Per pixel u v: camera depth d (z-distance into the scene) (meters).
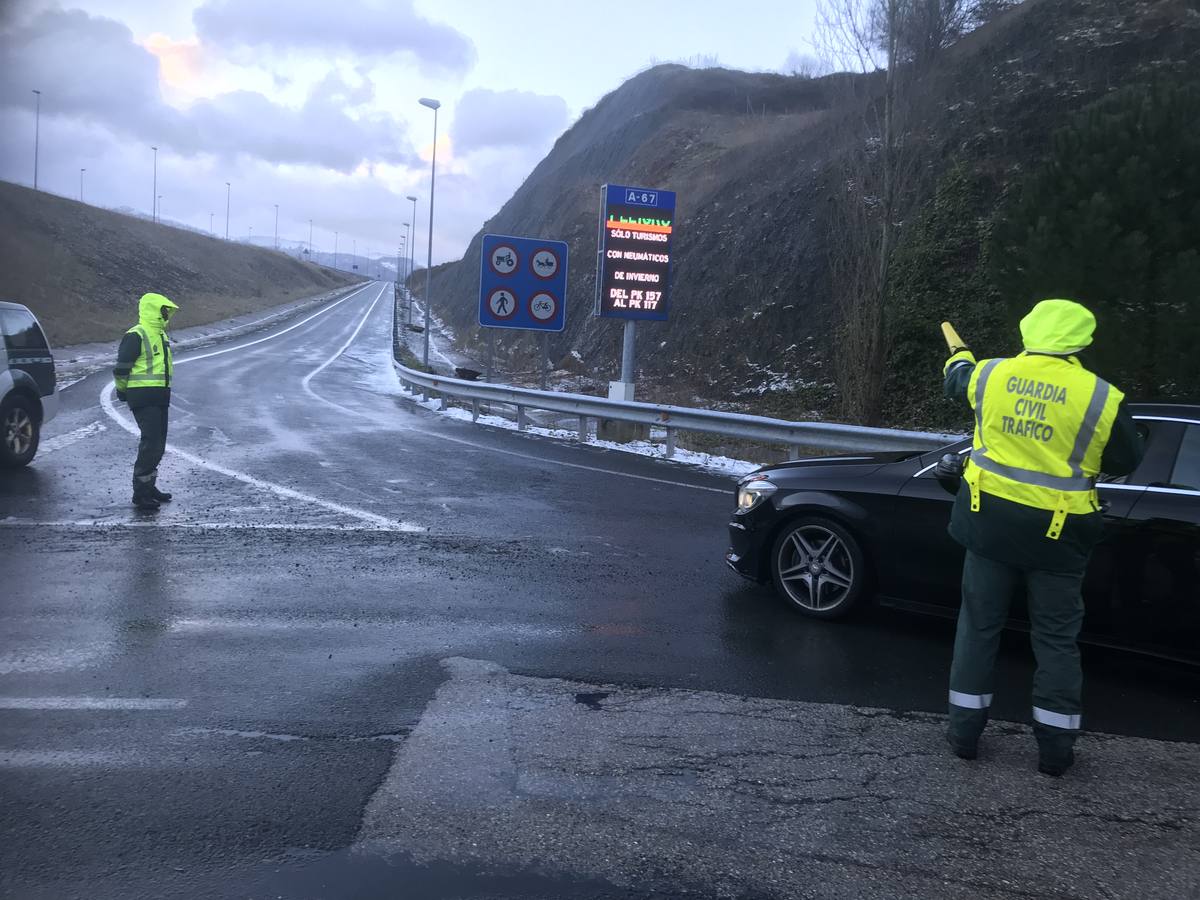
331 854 2.98
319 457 11.75
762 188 31.34
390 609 5.63
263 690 4.31
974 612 3.87
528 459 12.68
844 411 17.75
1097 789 3.65
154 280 66.50
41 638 4.87
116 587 5.82
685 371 27.17
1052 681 3.73
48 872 2.83
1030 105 22.00
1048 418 3.64
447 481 10.48
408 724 4.00
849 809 3.42
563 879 2.90
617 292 17.92
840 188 18.77
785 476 6.00
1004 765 3.84
